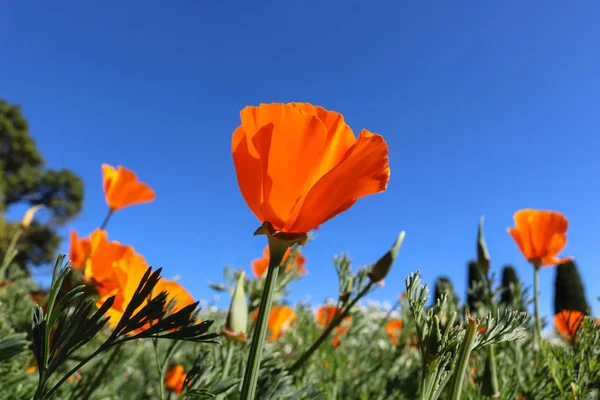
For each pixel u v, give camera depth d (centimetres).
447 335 9
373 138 9
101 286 17
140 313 8
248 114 9
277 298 24
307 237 9
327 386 24
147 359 33
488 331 10
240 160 9
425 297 10
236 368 16
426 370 9
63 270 8
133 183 33
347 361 29
